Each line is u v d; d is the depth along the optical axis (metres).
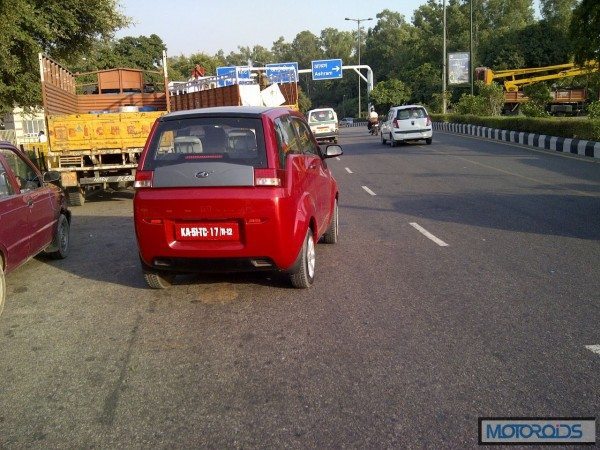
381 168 18.55
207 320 5.67
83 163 13.43
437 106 50.34
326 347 4.91
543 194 12.34
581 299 5.83
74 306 6.28
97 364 4.77
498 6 73.62
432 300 5.98
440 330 5.18
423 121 26.41
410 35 97.25
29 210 7.22
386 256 7.83
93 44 21.44
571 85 48.81
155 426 3.80
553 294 6.02
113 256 8.53
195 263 5.93
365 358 4.66
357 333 5.18
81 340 5.30
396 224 9.95
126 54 52.53
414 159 20.73
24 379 4.54
